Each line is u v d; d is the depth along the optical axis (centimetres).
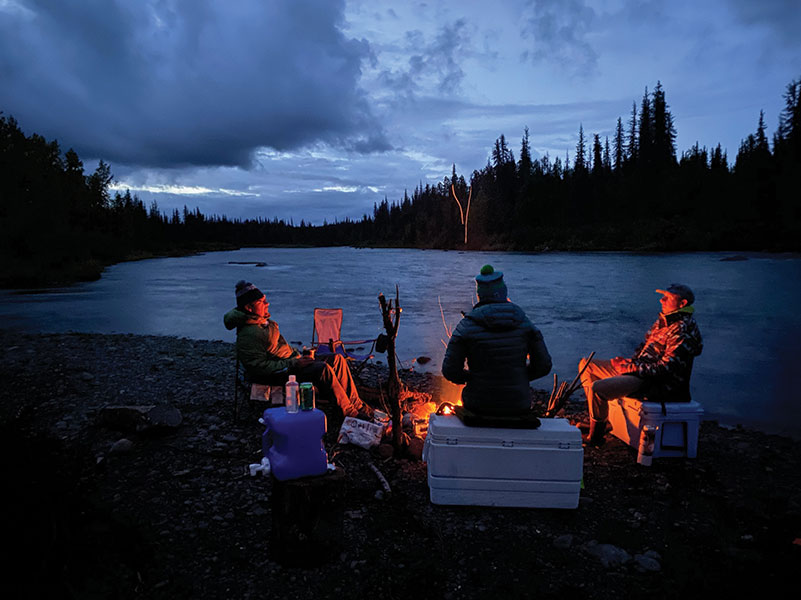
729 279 2489
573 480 373
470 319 377
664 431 463
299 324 1380
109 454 452
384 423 521
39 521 264
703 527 353
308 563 305
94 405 598
